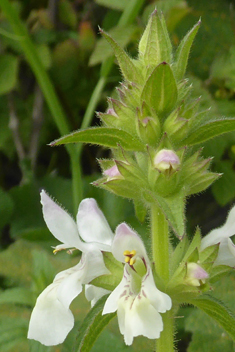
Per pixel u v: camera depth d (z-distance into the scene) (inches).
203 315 8.7
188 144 7.1
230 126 7.0
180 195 6.8
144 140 7.0
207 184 7.0
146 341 8.8
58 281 7.1
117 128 6.9
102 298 7.0
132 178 7.0
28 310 9.2
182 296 7.0
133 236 6.9
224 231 7.3
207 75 10.4
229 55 10.1
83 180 11.9
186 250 7.2
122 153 7.0
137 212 7.4
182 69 7.1
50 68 12.0
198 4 10.8
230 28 10.5
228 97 10.2
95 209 7.4
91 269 7.1
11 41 11.9
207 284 7.0
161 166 6.7
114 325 9.0
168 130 7.0
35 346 8.3
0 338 8.5
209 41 10.5
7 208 11.9
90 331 7.0
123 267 7.1
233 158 10.4
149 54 7.0
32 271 9.4
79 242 7.1
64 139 6.9
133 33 9.9
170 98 6.9
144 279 6.7
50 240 10.9
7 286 9.9
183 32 10.6
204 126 7.0
